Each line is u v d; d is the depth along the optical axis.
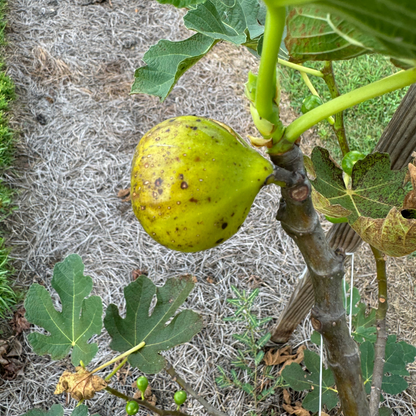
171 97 0.92
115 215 0.79
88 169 0.84
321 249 0.15
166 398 0.62
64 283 0.28
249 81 0.13
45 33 1.01
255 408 0.57
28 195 0.80
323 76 0.22
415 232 0.15
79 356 0.26
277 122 0.13
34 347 0.26
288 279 0.72
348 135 0.84
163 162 0.16
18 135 0.87
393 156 0.29
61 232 0.77
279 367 0.63
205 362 0.64
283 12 0.10
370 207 0.18
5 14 1.04
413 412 0.60
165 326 0.28
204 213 0.16
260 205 0.79
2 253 0.73
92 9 1.05
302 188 0.14
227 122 0.90
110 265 0.74
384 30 0.09
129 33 1.02
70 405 0.62
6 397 0.62
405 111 0.26
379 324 0.29
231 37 0.23
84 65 0.97
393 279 0.72
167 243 0.17
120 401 0.62
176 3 0.12
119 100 0.92
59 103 0.91
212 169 0.15
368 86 0.12
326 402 0.43
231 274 0.72
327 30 0.11
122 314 0.70
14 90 0.92
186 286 0.28
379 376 0.29
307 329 0.67
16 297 0.70
